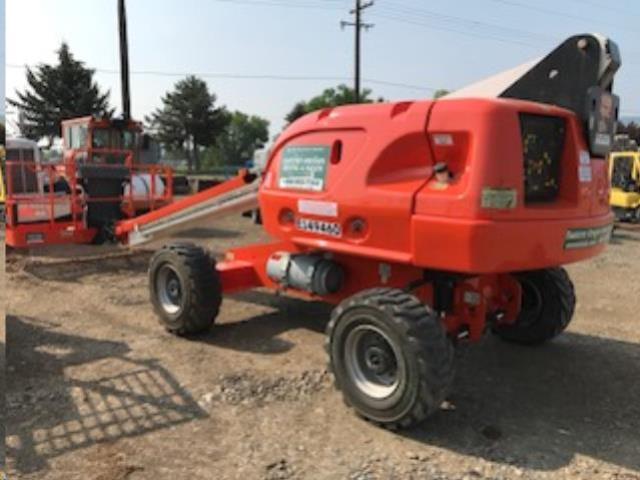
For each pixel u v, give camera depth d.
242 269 6.03
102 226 9.38
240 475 3.68
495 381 5.06
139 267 9.23
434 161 4.20
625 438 4.18
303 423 4.30
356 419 4.36
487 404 4.64
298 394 4.74
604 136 4.61
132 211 10.05
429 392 3.95
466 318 4.78
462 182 3.98
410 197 4.16
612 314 7.05
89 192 9.63
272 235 5.23
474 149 3.93
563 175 4.43
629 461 3.89
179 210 7.89
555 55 4.59
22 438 4.08
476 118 3.95
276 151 5.17
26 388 4.81
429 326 4.01
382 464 3.81
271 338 5.97
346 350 4.35
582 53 4.46
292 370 5.19
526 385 4.99
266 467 3.77
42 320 6.55
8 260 9.48
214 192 7.24
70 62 48.78
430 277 4.64
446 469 3.76
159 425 4.26
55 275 8.63
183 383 4.92
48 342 5.85
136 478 3.65
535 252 4.11
